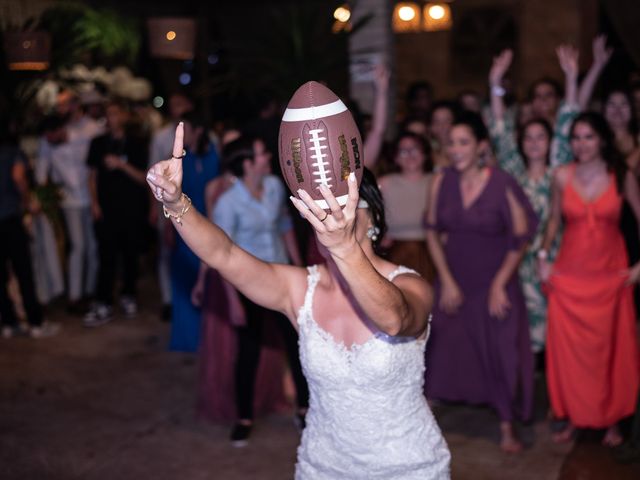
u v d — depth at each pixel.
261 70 7.28
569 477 3.75
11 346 5.96
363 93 7.60
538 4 12.71
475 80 13.41
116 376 5.30
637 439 3.89
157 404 4.81
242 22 12.97
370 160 4.71
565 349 4.07
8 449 4.20
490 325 4.11
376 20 7.61
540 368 5.13
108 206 6.44
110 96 8.48
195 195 5.43
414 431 2.07
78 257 6.79
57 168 6.68
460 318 4.19
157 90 11.77
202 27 11.77
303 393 4.27
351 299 2.05
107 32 9.93
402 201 4.53
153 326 6.41
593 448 4.07
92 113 7.02
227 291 4.08
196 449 4.19
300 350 2.12
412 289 2.01
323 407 2.08
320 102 1.74
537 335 5.00
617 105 5.20
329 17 7.16
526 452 4.03
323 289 2.11
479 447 4.09
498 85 5.20
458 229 4.14
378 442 2.04
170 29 6.63
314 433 2.13
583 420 4.04
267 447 4.19
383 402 2.03
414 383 2.07
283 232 4.37
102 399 4.90
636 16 6.28
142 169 6.53
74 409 4.75
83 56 9.35
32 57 6.78
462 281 4.16
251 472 3.90
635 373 4.04
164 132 5.93
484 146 4.10
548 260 4.85
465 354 4.21
